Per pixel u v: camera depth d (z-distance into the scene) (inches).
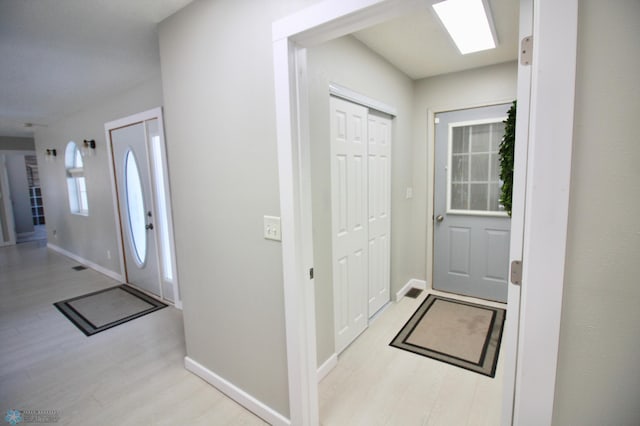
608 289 33.9
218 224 70.3
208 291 76.1
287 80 52.7
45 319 118.9
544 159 34.6
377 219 109.0
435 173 129.2
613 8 30.7
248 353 69.5
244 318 68.7
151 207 133.3
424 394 74.5
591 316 35.0
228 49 61.3
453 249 129.1
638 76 30.5
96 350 97.5
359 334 99.9
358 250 97.2
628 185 31.9
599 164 32.9
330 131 80.7
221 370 77.1
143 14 69.9
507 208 92.1
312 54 71.7
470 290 127.3
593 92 32.3
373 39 88.9
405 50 97.0
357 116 92.6
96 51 89.2
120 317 119.9
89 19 70.9
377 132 105.4
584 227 34.2
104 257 171.8
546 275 35.9
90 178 169.0
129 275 155.3
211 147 68.4
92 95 135.1
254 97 58.6
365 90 93.4
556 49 32.8
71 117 174.4
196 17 65.7
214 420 68.7
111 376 84.6
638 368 33.7
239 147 62.9
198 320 80.7
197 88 68.7
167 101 76.4
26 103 142.1
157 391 78.2
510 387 41.3
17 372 87.0
